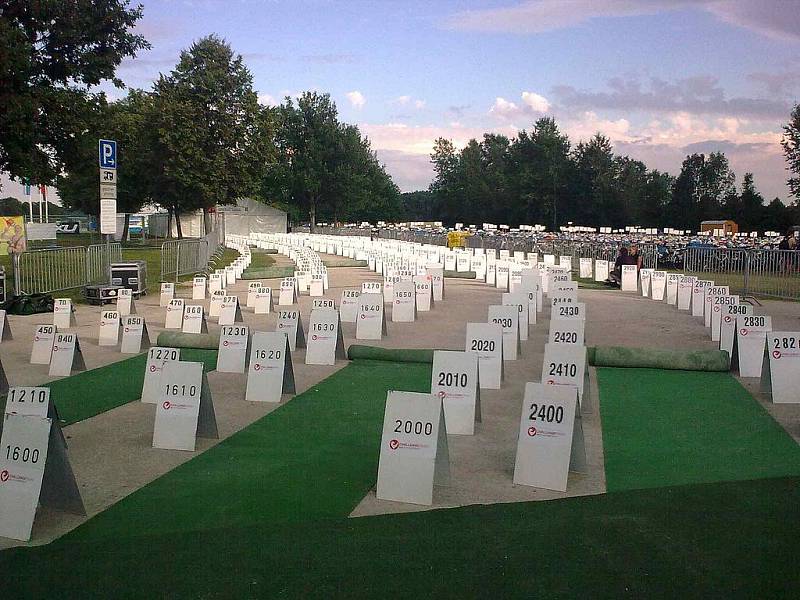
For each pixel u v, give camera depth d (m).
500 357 9.79
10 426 5.38
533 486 6.07
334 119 92.00
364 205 93.62
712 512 5.40
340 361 11.54
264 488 6.07
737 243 40.44
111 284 20.66
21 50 22.36
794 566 4.53
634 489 5.97
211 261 35.81
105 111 27.75
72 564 4.68
